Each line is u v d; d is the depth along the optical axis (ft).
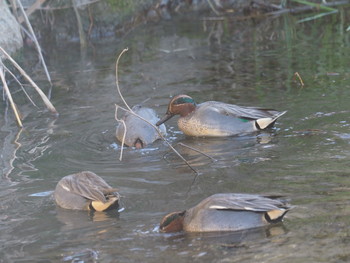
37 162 40.11
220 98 50.08
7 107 52.85
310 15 77.87
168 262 26.13
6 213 32.58
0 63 48.32
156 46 69.56
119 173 37.50
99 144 43.29
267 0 82.94
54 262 26.86
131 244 28.07
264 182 34.01
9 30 62.64
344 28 70.33
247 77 55.47
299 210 29.94
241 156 39.11
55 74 61.26
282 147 39.83
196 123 44.42
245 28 74.84
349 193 31.40
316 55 60.64
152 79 57.21
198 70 59.00
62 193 33.32
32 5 69.15
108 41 74.13
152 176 36.65
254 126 43.88
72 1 72.02
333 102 47.03
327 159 36.73
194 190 33.88
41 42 73.82
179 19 81.92
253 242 27.40
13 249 28.37
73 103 52.11
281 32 71.46
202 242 27.84
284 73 55.62
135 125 43.78
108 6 76.48
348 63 56.90
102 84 56.80
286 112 45.96
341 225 28.09
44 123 47.88
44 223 31.09
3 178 37.60
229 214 28.86
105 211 32.12
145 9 80.59
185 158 39.81
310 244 26.68
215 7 83.51
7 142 44.19
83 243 28.50
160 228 29.37
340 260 25.25
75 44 73.61
